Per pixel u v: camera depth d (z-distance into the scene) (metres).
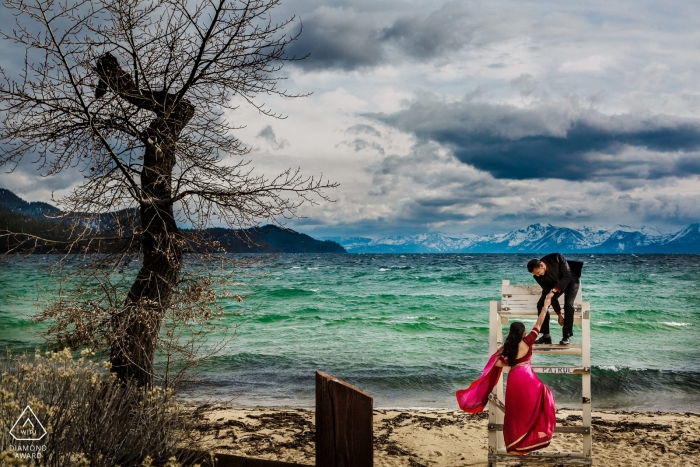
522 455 6.02
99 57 5.92
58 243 5.50
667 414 9.88
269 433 7.77
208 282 6.05
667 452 7.39
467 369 13.76
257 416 8.82
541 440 5.76
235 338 17.67
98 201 5.73
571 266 6.27
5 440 3.65
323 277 55.78
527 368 5.94
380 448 7.54
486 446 7.71
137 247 6.18
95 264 5.84
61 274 5.71
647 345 17.84
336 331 20.02
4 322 18.75
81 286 5.80
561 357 15.38
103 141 5.57
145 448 4.38
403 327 21.05
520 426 5.79
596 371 13.25
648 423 8.96
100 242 5.86
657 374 13.12
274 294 35.50
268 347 16.41
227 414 8.93
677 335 19.88
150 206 6.12
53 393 4.45
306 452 6.89
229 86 6.32
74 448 4.00
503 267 80.00
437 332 19.88
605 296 35.66
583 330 6.13
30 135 5.61
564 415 9.55
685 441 7.92
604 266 84.25
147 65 6.02
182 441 4.96
